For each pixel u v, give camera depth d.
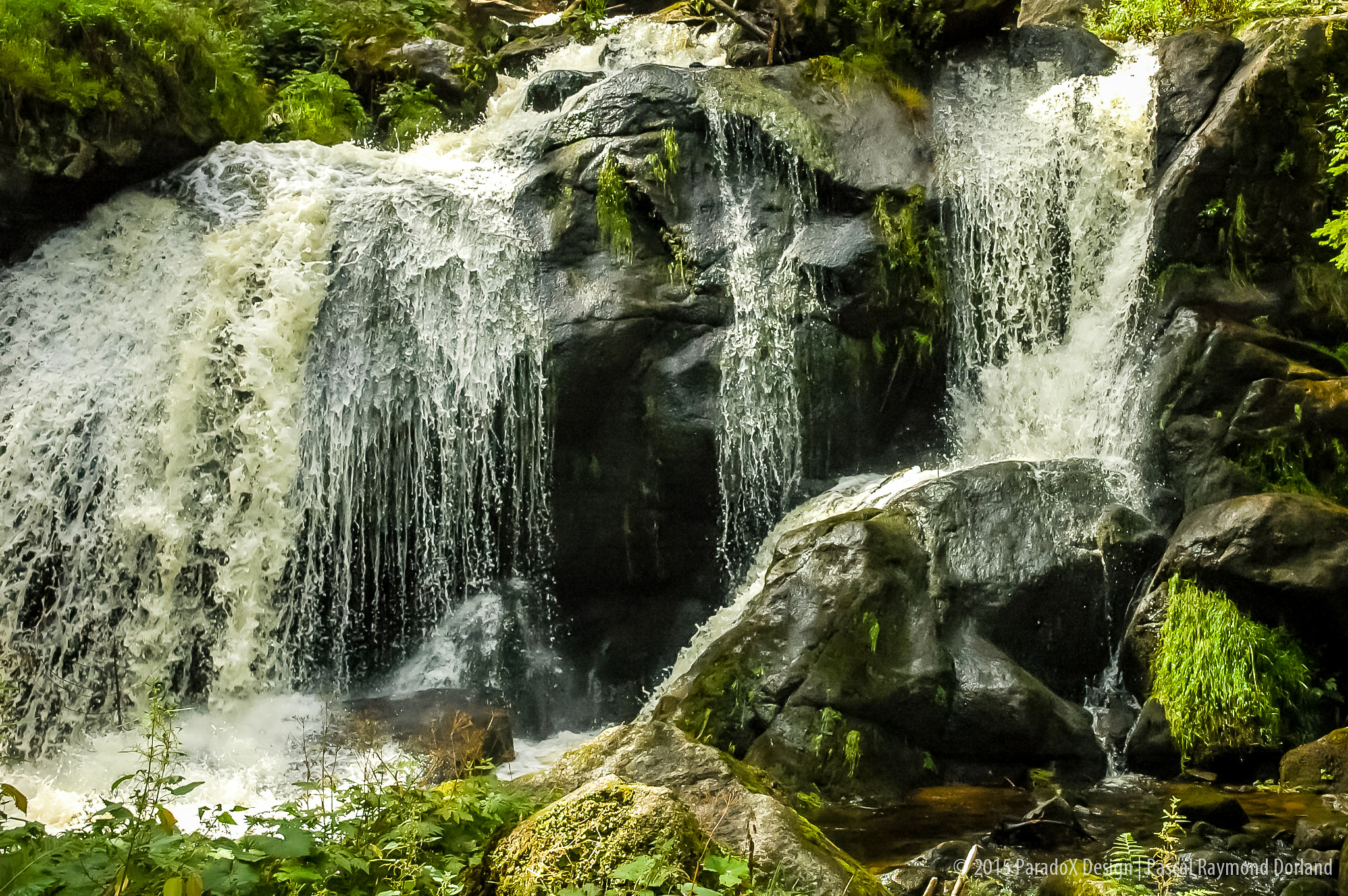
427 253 10.35
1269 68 9.66
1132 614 8.52
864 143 10.59
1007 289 10.55
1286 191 9.70
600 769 5.27
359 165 11.32
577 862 3.04
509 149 11.41
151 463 9.77
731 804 4.25
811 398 10.17
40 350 10.30
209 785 7.48
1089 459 9.30
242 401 9.86
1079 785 7.44
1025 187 10.55
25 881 3.06
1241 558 8.05
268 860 3.57
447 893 3.34
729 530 10.18
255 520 9.69
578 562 10.22
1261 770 7.56
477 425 10.09
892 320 10.24
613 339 9.93
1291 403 9.09
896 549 8.22
